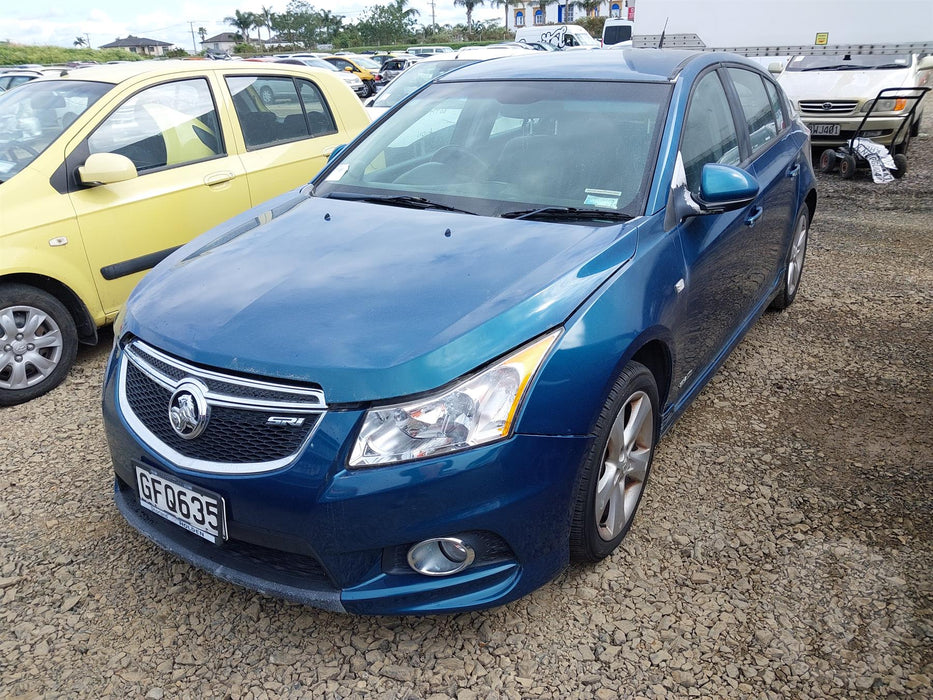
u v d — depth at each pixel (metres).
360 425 1.98
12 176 3.94
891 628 2.36
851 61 10.38
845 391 3.91
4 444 3.49
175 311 2.37
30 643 2.33
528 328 2.14
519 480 2.07
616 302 2.35
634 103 3.12
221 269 2.60
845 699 2.12
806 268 5.95
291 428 2.03
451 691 2.16
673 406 2.99
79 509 2.99
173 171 4.52
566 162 2.99
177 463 2.16
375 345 2.06
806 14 9.94
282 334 2.14
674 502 2.99
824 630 2.36
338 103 5.71
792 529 2.83
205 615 2.44
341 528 2.00
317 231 2.84
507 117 3.26
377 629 2.38
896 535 2.79
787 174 4.13
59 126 4.20
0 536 2.82
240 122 4.97
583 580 2.57
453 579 2.13
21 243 3.80
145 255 4.36
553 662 2.25
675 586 2.54
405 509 1.99
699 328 3.03
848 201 8.12
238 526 2.10
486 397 2.04
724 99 3.59
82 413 3.79
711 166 2.86
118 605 2.48
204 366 2.14
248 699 2.14
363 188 3.24
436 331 2.09
